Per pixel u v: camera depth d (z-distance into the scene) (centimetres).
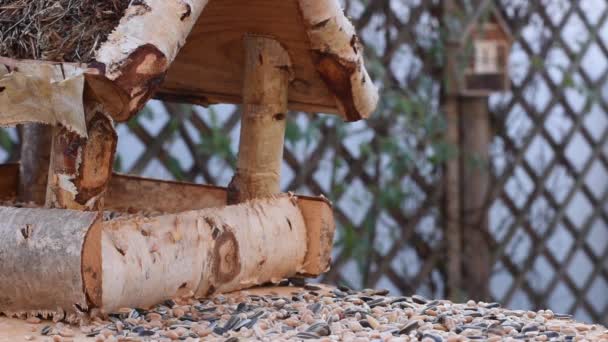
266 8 159
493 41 264
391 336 144
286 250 164
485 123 275
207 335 145
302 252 166
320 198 166
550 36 293
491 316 152
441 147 266
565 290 321
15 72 142
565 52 295
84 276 143
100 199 150
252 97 166
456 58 266
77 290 144
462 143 274
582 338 145
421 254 274
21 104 143
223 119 241
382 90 258
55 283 144
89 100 146
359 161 258
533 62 284
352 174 256
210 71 172
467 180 275
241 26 164
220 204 175
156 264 150
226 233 157
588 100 298
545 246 298
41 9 148
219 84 174
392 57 262
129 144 235
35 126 183
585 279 327
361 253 253
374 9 257
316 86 168
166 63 143
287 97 170
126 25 142
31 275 145
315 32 158
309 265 167
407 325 147
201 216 156
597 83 306
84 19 146
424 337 144
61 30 146
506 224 293
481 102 274
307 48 163
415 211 271
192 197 176
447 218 274
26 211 147
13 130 224
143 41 141
